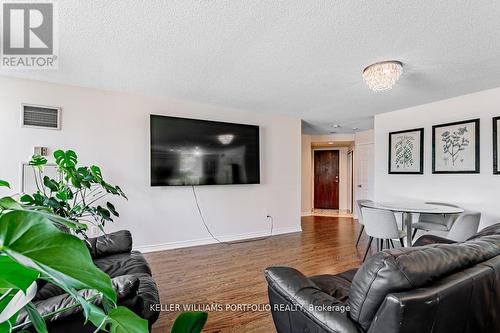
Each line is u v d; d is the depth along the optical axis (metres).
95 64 2.50
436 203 3.53
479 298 1.04
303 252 3.58
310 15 1.70
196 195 3.90
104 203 3.29
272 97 3.55
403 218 3.61
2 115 2.78
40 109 2.95
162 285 2.50
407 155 4.00
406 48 2.13
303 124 5.47
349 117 4.77
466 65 2.46
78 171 2.55
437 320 0.89
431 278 0.93
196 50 2.21
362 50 2.18
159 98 3.62
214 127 3.96
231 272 2.83
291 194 4.84
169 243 3.69
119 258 2.01
